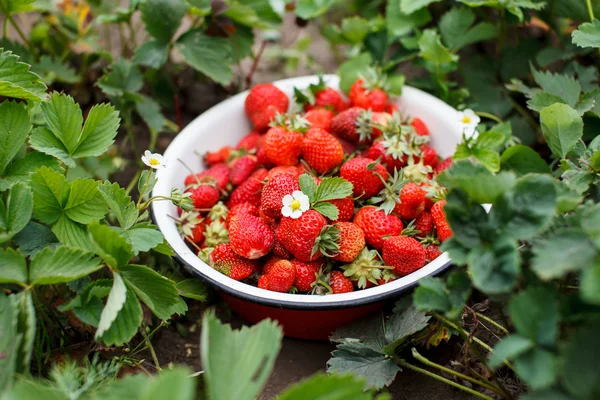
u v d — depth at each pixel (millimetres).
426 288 558
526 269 553
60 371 630
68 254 599
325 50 1072
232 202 753
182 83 966
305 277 684
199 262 683
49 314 706
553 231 553
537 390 505
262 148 766
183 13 837
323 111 789
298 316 698
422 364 714
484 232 534
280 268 674
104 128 681
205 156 800
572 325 538
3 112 650
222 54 859
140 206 678
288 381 727
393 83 813
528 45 888
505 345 510
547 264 504
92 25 982
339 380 517
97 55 923
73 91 956
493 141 724
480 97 881
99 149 676
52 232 650
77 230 650
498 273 520
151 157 684
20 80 675
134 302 604
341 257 687
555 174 738
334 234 672
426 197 711
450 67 853
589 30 724
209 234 729
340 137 776
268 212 697
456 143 779
